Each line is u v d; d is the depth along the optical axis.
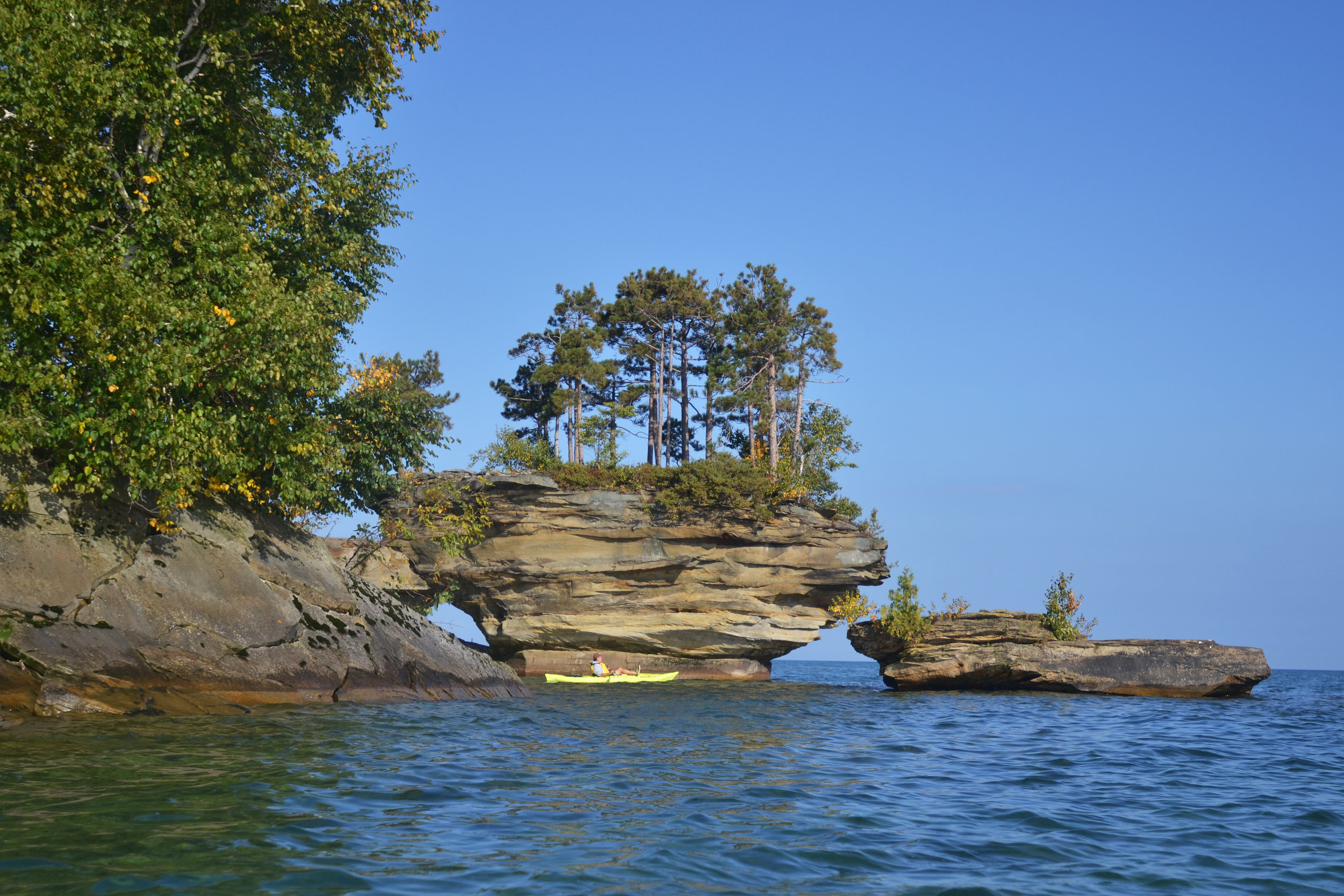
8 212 15.52
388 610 22.19
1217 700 35.47
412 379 55.81
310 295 19.95
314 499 21.83
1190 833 9.59
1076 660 36.19
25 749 11.03
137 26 17.91
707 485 41.56
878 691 37.88
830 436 52.91
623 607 41.94
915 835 9.01
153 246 18.28
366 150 24.11
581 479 42.00
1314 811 11.11
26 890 5.90
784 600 43.47
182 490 16.88
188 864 6.62
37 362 15.91
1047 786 12.72
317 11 20.72
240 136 20.62
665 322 54.72
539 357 56.75
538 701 24.48
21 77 15.85
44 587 14.89
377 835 7.83
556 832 8.34
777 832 8.78
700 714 22.88
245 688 16.61
